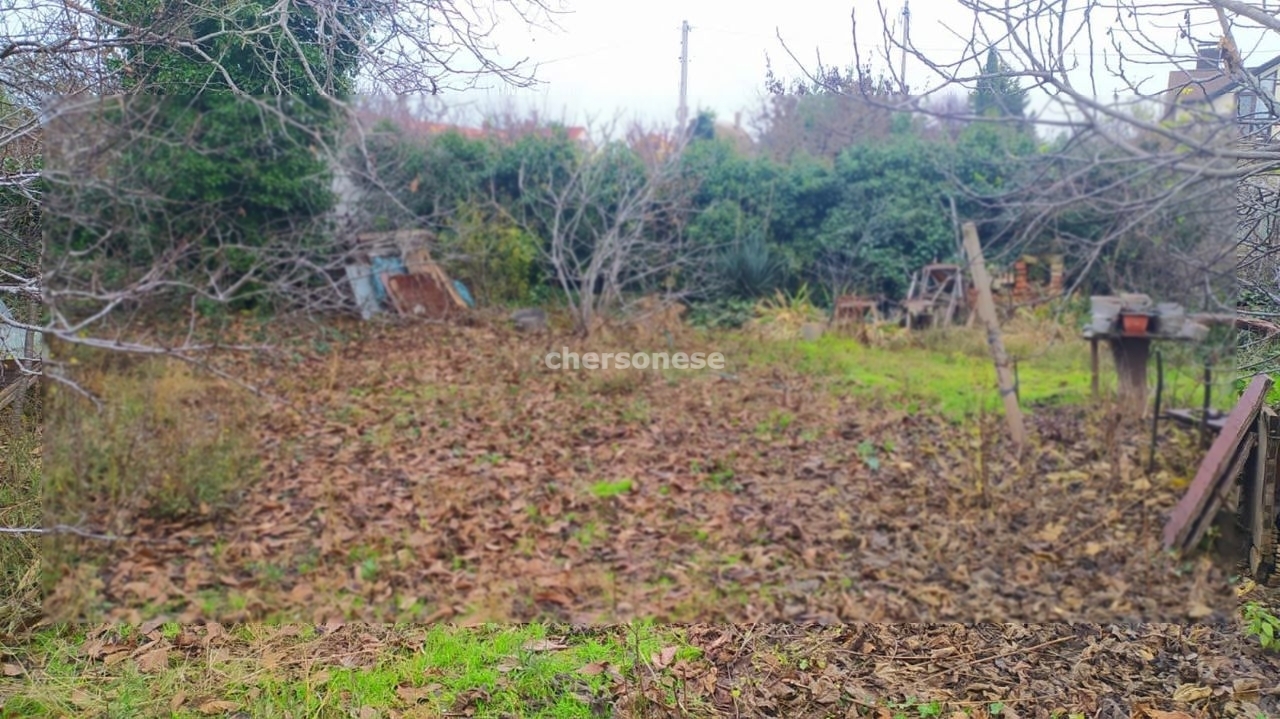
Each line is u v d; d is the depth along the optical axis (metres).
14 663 2.53
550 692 2.39
